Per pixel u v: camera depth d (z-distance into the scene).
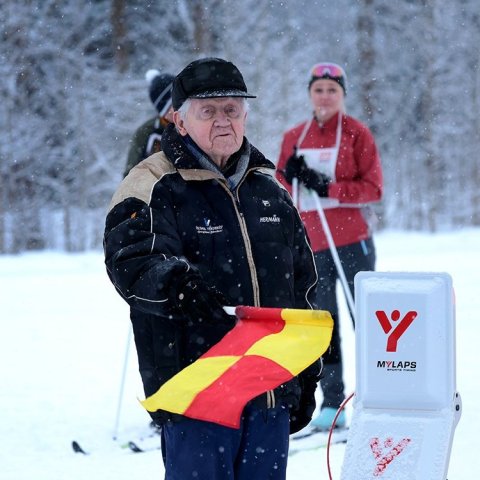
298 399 7.21
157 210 6.88
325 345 6.61
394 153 80.94
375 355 6.08
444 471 5.97
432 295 6.00
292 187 13.86
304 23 83.75
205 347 6.95
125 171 14.20
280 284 7.22
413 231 78.19
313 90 14.00
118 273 6.66
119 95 67.25
